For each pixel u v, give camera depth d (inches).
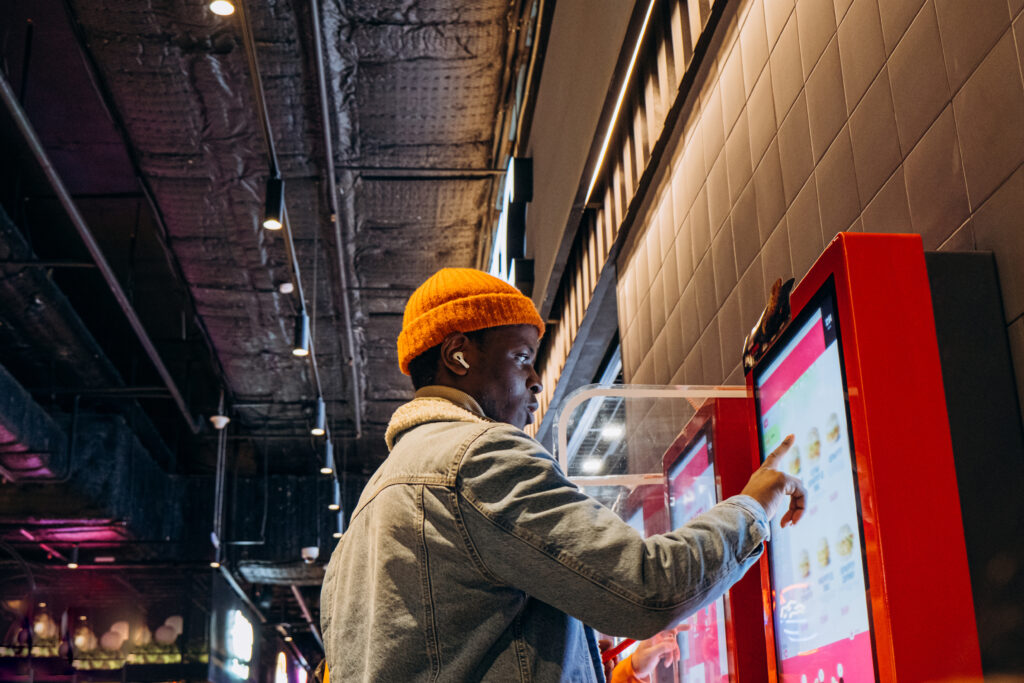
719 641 68.6
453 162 273.1
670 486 77.3
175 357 452.1
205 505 518.0
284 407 456.1
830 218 77.0
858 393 48.4
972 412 49.8
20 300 318.3
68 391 384.2
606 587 41.5
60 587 511.2
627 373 152.6
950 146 59.3
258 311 351.3
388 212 296.8
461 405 52.1
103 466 403.5
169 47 213.9
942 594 45.1
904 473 46.9
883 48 68.6
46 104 293.3
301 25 206.2
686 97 118.3
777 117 89.2
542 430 81.4
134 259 378.6
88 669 483.2
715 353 106.3
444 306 53.4
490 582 44.8
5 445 339.3
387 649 44.4
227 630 536.1
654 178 134.4
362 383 430.0
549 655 44.8
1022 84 51.8
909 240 51.5
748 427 69.4
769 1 91.6
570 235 165.6
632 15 116.4
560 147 167.3
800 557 55.6
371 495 50.1
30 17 257.0
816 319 54.2
